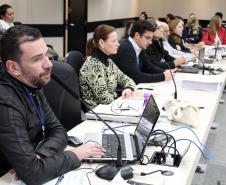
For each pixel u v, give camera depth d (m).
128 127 1.98
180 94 2.75
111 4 9.08
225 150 3.48
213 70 3.94
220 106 4.95
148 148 1.65
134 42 3.36
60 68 2.21
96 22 8.17
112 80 2.84
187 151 1.64
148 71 3.65
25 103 1.44
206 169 3.04
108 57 2.84
